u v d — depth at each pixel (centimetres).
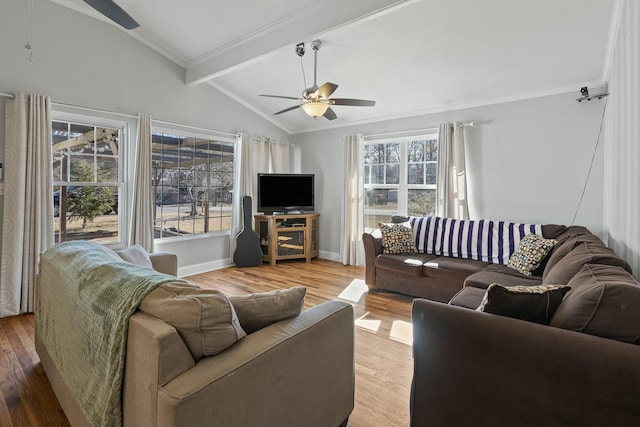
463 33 305
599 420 109
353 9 276
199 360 107
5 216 299
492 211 408
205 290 117
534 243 308
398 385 202
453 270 332
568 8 261
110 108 372
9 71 303
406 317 312
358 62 375
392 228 404
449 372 140
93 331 126
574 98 355
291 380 125
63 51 336
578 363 112
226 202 509
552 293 140
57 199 344
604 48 295
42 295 196
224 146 502
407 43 330
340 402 156
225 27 354
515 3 263
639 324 112
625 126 231
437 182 436
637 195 194
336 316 151
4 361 224
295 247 548
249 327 136
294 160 616
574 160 356
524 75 354
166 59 423
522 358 123
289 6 307
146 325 102
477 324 133
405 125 481
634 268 205
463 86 393
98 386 118
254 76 449
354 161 520
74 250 179
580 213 355
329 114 366
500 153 400
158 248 426
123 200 391
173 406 89
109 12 196
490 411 131
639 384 103
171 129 430
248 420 109
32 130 308
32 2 315
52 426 164
